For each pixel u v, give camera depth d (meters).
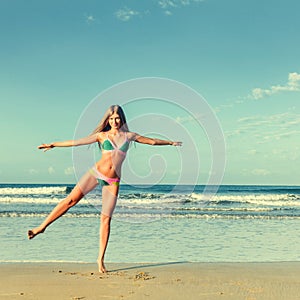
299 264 6.57
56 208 5.59
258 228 12.35
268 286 4.87
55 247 8.35
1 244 8.64
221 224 13.27
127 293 4.42
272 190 45.28
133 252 7.98
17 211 17.03
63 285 4.80
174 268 6.09
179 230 11.49
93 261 6.95
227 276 5.48
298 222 14.34
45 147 5.51
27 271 5.72
